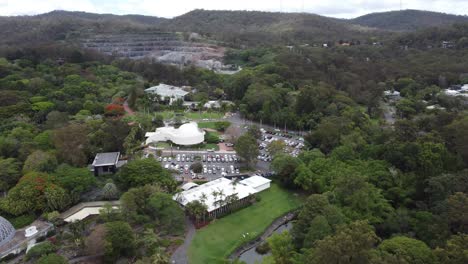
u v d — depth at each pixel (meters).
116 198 183.12
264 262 134.88
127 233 143.00
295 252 134.38
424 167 180.12
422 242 129.00
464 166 189.62
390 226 153.62
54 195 166.75
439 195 159.75
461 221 129.62
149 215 169.12
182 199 181.50
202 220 173.25
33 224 158.50
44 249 138.88
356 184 165.50
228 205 183.12
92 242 134.00
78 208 173.50
